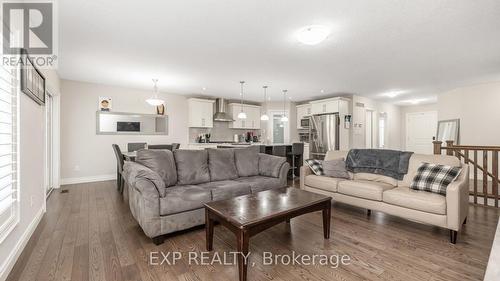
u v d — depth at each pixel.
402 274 1.79
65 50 3.26
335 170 3.59
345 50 3.30
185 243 2.31
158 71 4.31
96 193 4.18
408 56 3.55
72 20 2.44
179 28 2.63
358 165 3.51
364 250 2.17
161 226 2.29
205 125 6.78
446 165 2.74
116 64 3.90
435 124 8.07
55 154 4.61
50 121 4.51
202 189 2.72
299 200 2.29
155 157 2.89
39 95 2.86
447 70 4.28
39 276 1.75
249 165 3.72
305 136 7.69
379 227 2.71
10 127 1.94
